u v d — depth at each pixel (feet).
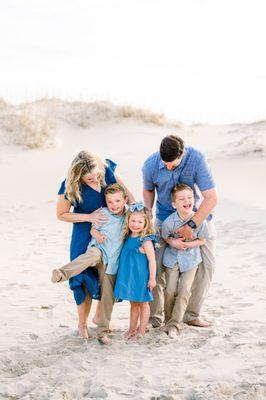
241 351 17.78
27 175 68.13
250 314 22.08
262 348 18.07
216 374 16.20
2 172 70.49
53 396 15.12
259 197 49.73
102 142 91.81
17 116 92.63
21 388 15.90
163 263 20.34
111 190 19.24
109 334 20.21
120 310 23.86
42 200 54.75
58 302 25.13
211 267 20.58
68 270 18.53
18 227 44.60
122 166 68.90
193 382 15.80
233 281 27.73
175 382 15.84
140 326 19.63
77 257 19.26
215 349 18.12
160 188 20.24
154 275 19.20
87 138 94.43
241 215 43.24
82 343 19.40
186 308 20.89
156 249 20.42
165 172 19.83
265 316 21.71
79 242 19.85
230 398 14.51
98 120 101.30
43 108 104.27
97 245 19.35
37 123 91.35
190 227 19.53
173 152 18.86
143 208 19.17
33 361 17.76
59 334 20.56
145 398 14.79
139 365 17.19
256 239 36.40
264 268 29.94
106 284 19.36
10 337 20.35
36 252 35.86
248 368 16.42
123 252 19.34
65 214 19.72
